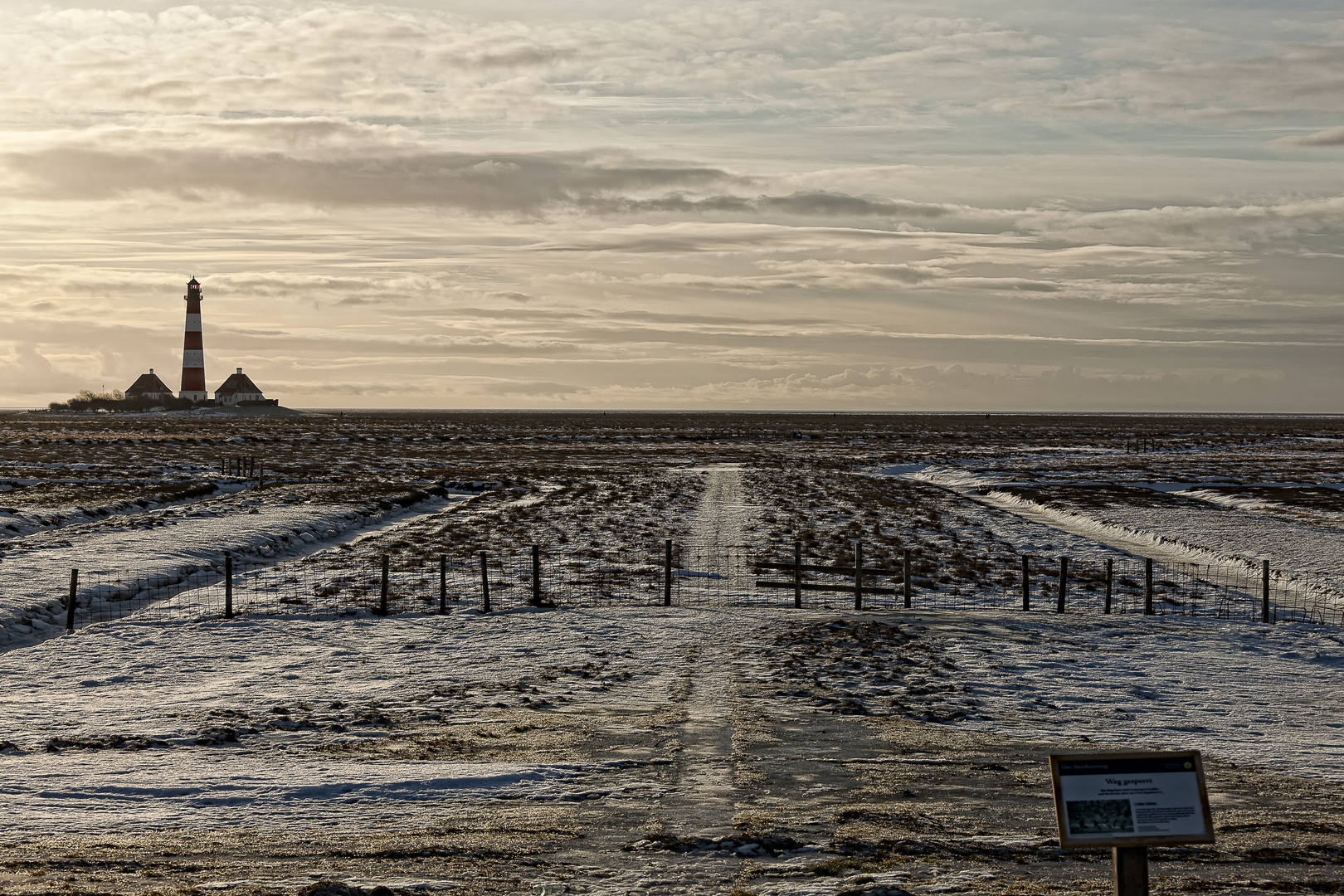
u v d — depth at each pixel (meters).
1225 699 17.55
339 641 22.09
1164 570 33.06
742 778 12.37
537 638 22.34
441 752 13.70
